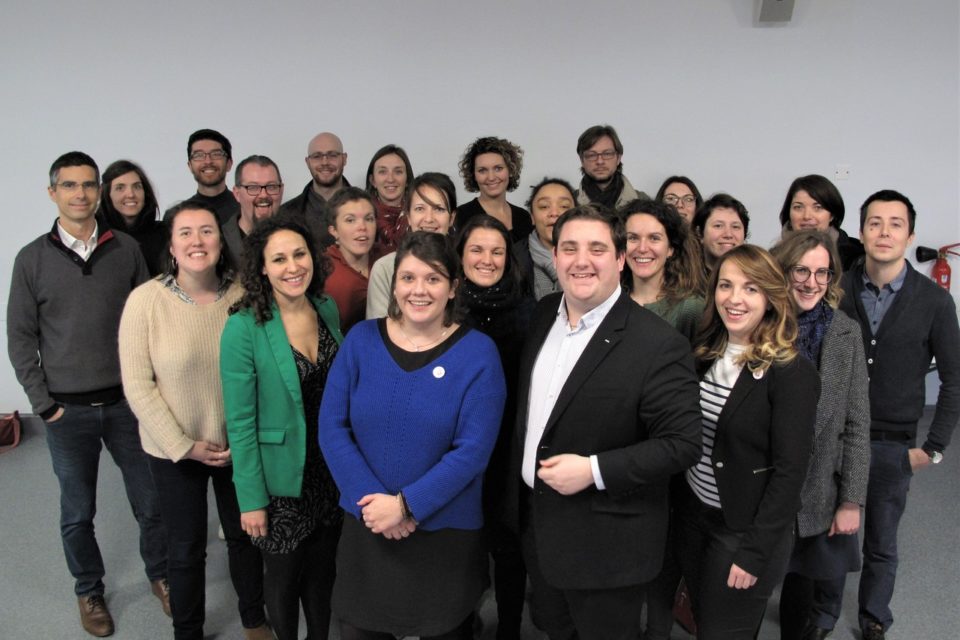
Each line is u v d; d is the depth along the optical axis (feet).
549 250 7.88
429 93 13.12
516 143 13.32
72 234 7.25
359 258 7.94
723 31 12.92
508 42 12.98
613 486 4.50
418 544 5.08
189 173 13.29
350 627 5.35
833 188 8.62
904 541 9.05
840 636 7.19
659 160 13.44
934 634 7.13
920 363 6.62
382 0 12.78
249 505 5.72
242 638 7.23
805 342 5.76
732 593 5.08
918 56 12.96
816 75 13.08
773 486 4.78
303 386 5.78
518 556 6.40
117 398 7.47
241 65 12.94
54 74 12.86
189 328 6.12
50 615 7.65
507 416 5.76
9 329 7.14
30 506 10.31
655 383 4.56
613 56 13.02
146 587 8.24
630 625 5.11
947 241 13.74
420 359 5.05
